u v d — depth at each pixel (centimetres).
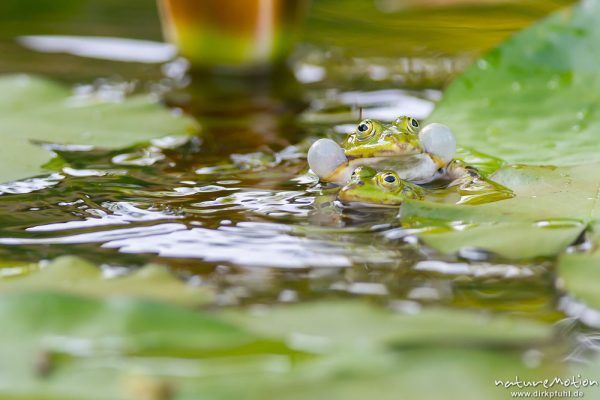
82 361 196
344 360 196
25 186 209
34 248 204
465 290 201
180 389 195
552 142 211
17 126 214
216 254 203
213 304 200
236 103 221
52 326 197
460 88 217
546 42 219
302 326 197
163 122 216
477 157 210
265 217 206
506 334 196
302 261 203
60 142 213
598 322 199
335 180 209
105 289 199
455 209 205
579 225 204
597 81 216
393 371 195
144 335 196
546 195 206
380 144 208
